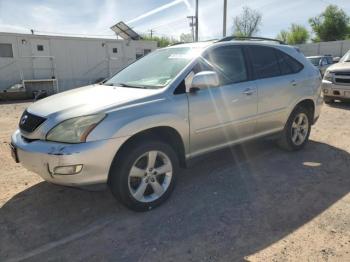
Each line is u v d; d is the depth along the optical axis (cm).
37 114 347
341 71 974
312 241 303
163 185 378
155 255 289
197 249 296
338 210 357
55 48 1883
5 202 393
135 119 338
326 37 5238
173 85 379
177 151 398
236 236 313
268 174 462
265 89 473
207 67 415
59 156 309
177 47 467
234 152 553
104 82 469
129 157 340
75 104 346
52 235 324
